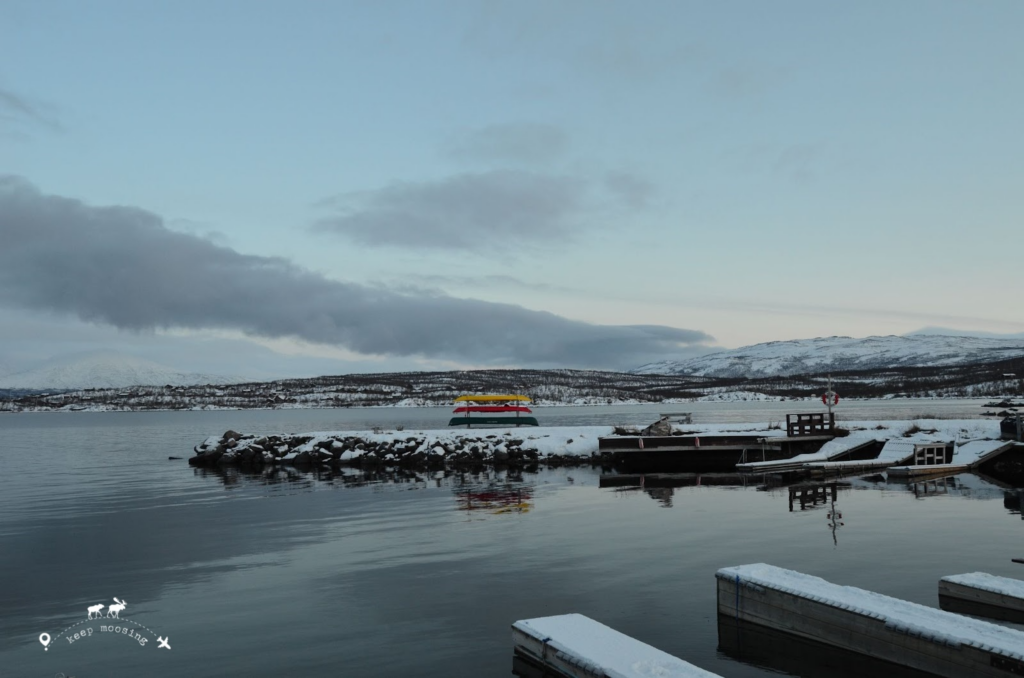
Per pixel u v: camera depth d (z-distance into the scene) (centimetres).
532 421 6350
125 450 6334
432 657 1093
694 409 18838
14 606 1396
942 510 2286
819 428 4041
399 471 3969
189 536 2106
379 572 1617
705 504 2514
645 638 1144
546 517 2305
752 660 1043
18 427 13562
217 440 4822
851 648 1035
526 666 1048
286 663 1084
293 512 2538
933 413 10388
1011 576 1450
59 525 2328
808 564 1575
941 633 923
